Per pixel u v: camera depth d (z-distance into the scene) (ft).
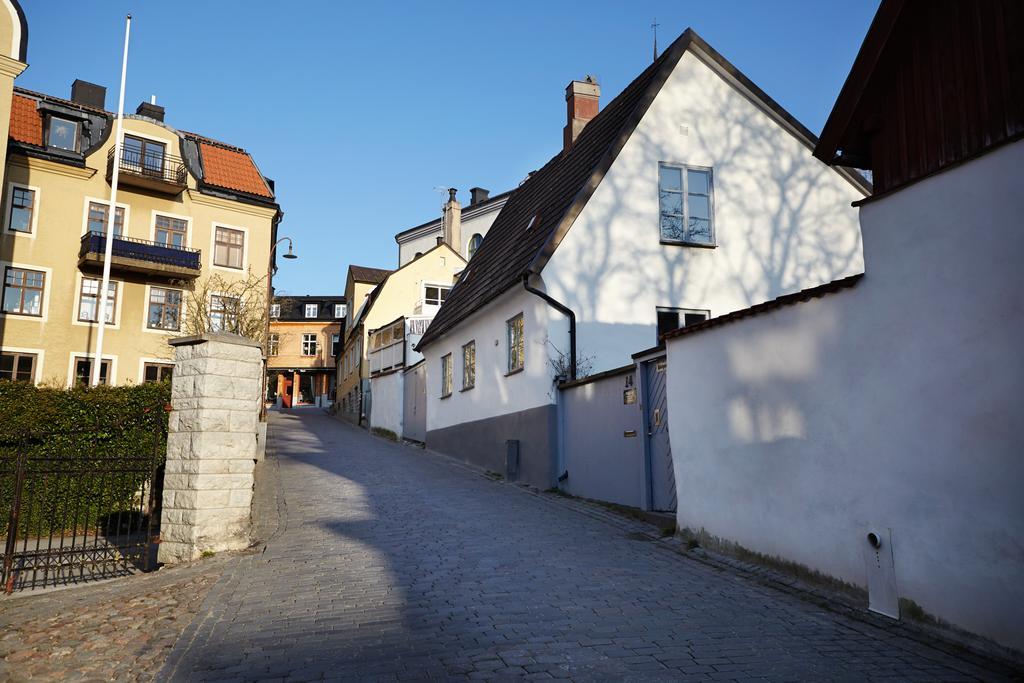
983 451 17.28
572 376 47.98
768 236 54.24
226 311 100.83
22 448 31.48
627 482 38.75
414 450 81.92
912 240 19.58
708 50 53.98
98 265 94.63
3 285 88.69
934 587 18.51
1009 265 16.80
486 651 17.61
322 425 131.64
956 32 19.03
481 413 62.90
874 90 21.44
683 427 31.17
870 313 21.01
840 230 56.08
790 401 24.39
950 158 18.94
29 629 21.24
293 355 212.64
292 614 21.21
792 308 24.38
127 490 41.57
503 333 58.23
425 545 30.83
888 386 20.24
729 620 20.11
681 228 52.65
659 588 23.68
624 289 50.42
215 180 105.19
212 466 30.60
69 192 94.17
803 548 23.50
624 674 15.99
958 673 15.94
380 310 136.26
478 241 145.07
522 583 24.41
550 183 67.36
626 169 51.70
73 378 92.07
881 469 20.38
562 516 38.22
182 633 19.74
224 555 29.96
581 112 73.36
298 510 40.40
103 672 17.16
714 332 29.04
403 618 20.51
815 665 16.53
